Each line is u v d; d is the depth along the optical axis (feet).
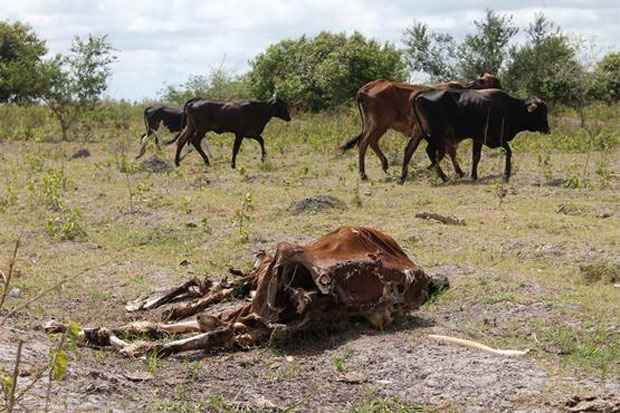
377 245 24.47
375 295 23.67
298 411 19.13
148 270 32.27
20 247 36.19
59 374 15.20
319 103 101.35
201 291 27.91
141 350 22.56
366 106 54.44
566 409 18.94
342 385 20.74
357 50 99.76
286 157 66.44
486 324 25.02
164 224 40.34
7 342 21.71
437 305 26.76
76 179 55.21
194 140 62.64
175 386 20.47
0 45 122.83
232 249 35.29
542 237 35.63
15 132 82.64
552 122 84.02
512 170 55.11
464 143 67.26
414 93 51.93
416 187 50.60
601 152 63.72
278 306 23.39
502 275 29.84
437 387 20.24
